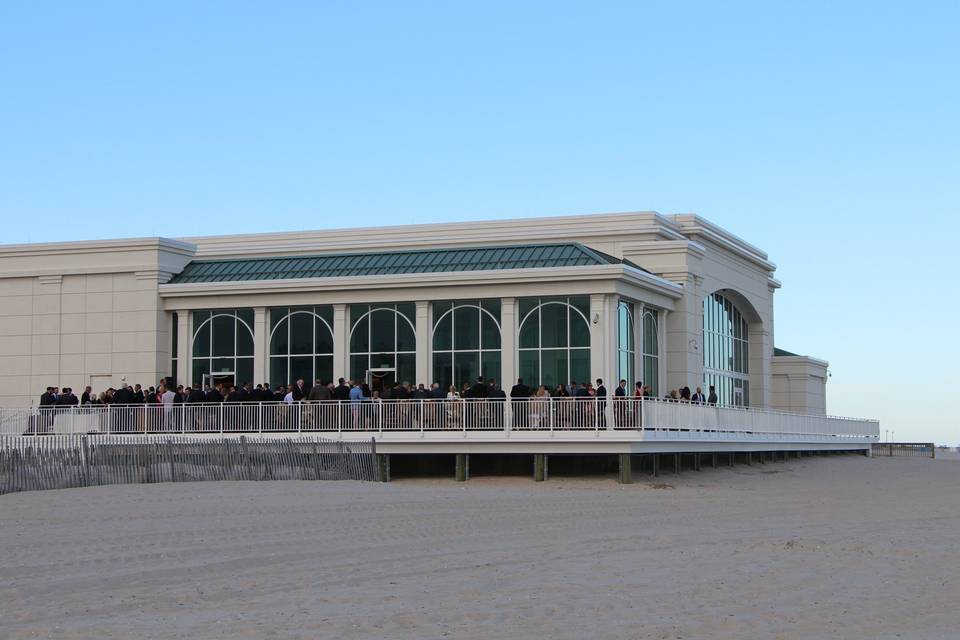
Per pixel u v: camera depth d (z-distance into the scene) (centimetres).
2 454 2892
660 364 4656
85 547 2036
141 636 1375
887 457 6531
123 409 3869
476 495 3053
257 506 2666
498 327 4272
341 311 4431
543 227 5181
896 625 1462
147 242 4647
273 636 1377
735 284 5553
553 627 1434
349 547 2080
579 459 3806
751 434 4475
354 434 3647
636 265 4850
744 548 2097
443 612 1516
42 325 4756
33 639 1359
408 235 5459
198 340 4606
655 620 1477
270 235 5631
